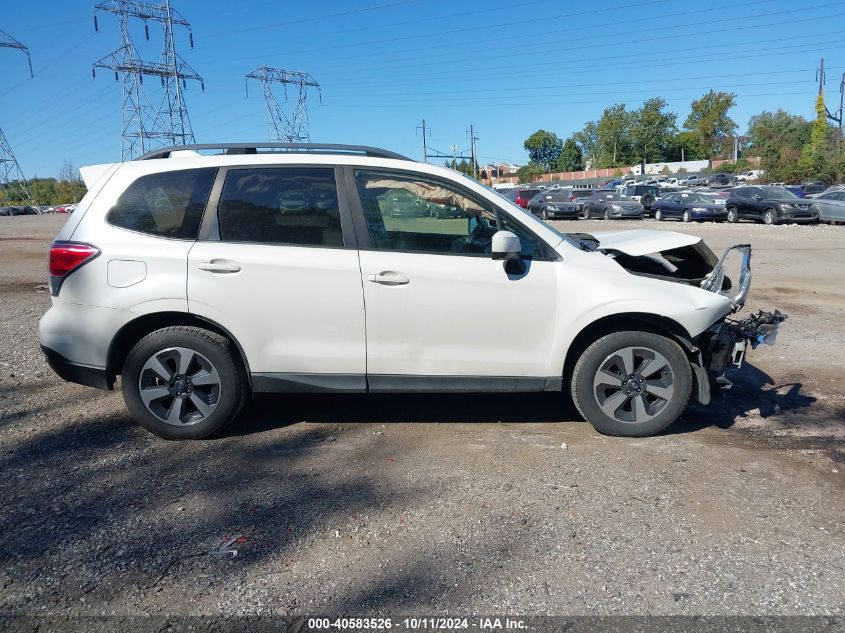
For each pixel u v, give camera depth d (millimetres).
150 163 4398
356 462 4098
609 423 4410
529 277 4223
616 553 3104
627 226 27781
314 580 2916
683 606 2740
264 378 4297
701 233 21812
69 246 4262
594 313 4211
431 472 3951
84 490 3725
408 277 4180
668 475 3885
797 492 3676
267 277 4184
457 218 4324
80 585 2883
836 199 25281
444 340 4262
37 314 8758
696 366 4418
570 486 3756
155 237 4254
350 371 4293
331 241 4250
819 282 10938
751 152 79438
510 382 4348
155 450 4273
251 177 4309
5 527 3336
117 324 4219
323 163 4332
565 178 100438
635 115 96250
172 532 3295
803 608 2723
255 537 3248
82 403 5145
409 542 3199
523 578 2920
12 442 4387
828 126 58094
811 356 6398
